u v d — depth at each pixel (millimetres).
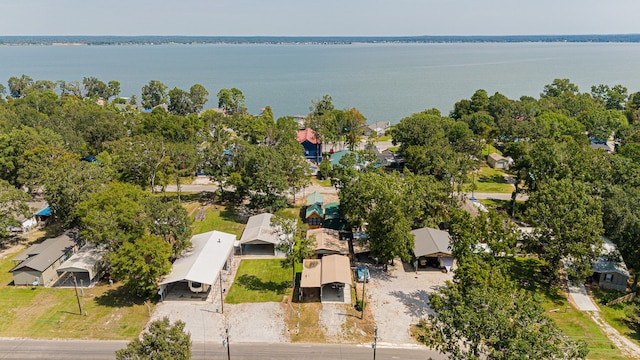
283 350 43656
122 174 80625
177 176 85062
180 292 54188
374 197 57656
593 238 53594
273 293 54250
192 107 199125
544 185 63688
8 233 62375
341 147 137000
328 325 47812
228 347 40344
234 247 65500
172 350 31688
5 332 45656
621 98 187250
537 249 63906
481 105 165125
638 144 102312
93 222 53094
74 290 54375
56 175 65438
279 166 77250
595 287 57875
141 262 48719
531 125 122875
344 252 61250
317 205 77875
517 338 29078
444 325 35156
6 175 83438
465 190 91250
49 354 42375
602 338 46594
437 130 111312
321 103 169875
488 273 42406
